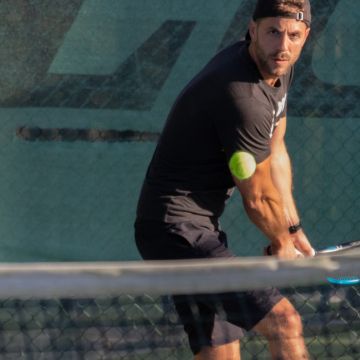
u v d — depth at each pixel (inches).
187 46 730.8
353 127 743.7
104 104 733.3
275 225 458.9
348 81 741.3
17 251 741.3
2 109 732.0
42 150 735.7
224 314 447.2
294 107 740.7
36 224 740.7
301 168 747.4
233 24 731.4
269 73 441.7
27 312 532.4
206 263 327.0
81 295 332.8
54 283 305.1
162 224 471.5
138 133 735.1
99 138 735.1
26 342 511.5
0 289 302.5
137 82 732.0
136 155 737.0
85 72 729.6
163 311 506.6
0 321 535.8
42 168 737.0
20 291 303.6
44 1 723.4
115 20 727.7
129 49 729.6
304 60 737.0
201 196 470.9
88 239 743.1
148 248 480.1
